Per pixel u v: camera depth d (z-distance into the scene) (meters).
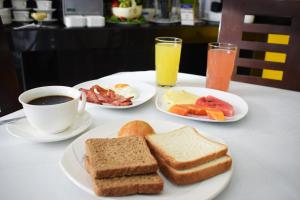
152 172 0.34
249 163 0.41
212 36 1.76
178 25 1.66
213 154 0.36
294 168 0.41
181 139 0.42
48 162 0.40
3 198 0.32
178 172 0.34
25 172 0.37
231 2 0.92
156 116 0.56
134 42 1.56
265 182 0.37
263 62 0.90
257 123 0.55
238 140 0.48
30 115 0.44
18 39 1.33
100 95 0.60
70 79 1.63
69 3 1.49
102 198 0.31
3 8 1.43
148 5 1.80
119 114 0.56
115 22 1.63
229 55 0.69
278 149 0.46
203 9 1.95
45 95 0.50
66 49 1.43
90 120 0.50
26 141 0.45
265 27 0.89
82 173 0.35
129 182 0.32
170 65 0.71
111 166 0.33
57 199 0.33
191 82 0.78
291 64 0.87
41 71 1.53
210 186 0.34
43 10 1.52
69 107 0.45
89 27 1.47
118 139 0.40
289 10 0.86
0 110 0.70
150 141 0.41
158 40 0.75
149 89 0.68
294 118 0.58
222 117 0.53
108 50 1.63
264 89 0.76
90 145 0.38
